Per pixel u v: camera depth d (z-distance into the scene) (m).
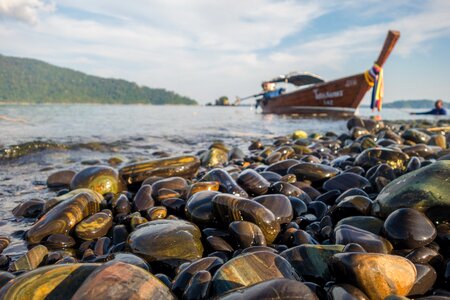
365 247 0.29
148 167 0.62
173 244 0.32
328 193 0.48
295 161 0.64
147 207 0.46
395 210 0.33
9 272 0.28
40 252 0.32
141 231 0.34
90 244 0.37
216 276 0.24
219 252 0.32
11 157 0.88
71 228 0.39
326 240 0.36
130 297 0.20
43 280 0.23
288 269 0.26
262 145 1.17
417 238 0.29
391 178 0.51
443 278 0.26
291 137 1.36
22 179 0.67
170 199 0.46
